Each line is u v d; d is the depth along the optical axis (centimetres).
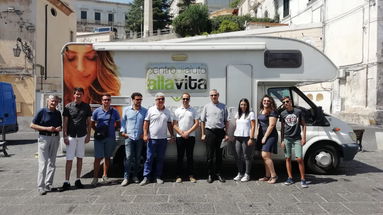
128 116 687
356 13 2114
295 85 820
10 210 541
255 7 4481
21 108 1947
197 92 736
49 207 554
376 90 1930
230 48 725
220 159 709
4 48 1931
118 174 783
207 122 694
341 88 2275
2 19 1928
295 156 683
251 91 734
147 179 699
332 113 2308
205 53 736
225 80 735
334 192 635
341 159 799
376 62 1927
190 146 705
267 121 701
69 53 727
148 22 4778
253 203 571
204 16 3725
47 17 2145
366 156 1016
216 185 683
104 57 732
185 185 683
